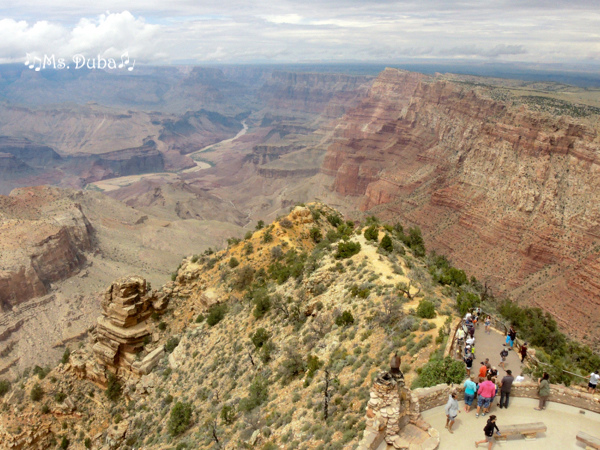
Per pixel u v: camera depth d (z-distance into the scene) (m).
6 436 61.62
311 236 82.69
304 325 50.16
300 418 32.41
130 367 68.19
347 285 51.41
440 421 24.14
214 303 71.50
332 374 35.84
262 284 69.81
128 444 53.06
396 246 63.69
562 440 23.03
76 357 71.44
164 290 78.06
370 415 22.22
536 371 30.09
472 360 31.09
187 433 45.53
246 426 36.97
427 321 37.09
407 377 30.47
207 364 57.06
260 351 50.31
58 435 63.34
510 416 24.91
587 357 56.34
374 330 39.47
